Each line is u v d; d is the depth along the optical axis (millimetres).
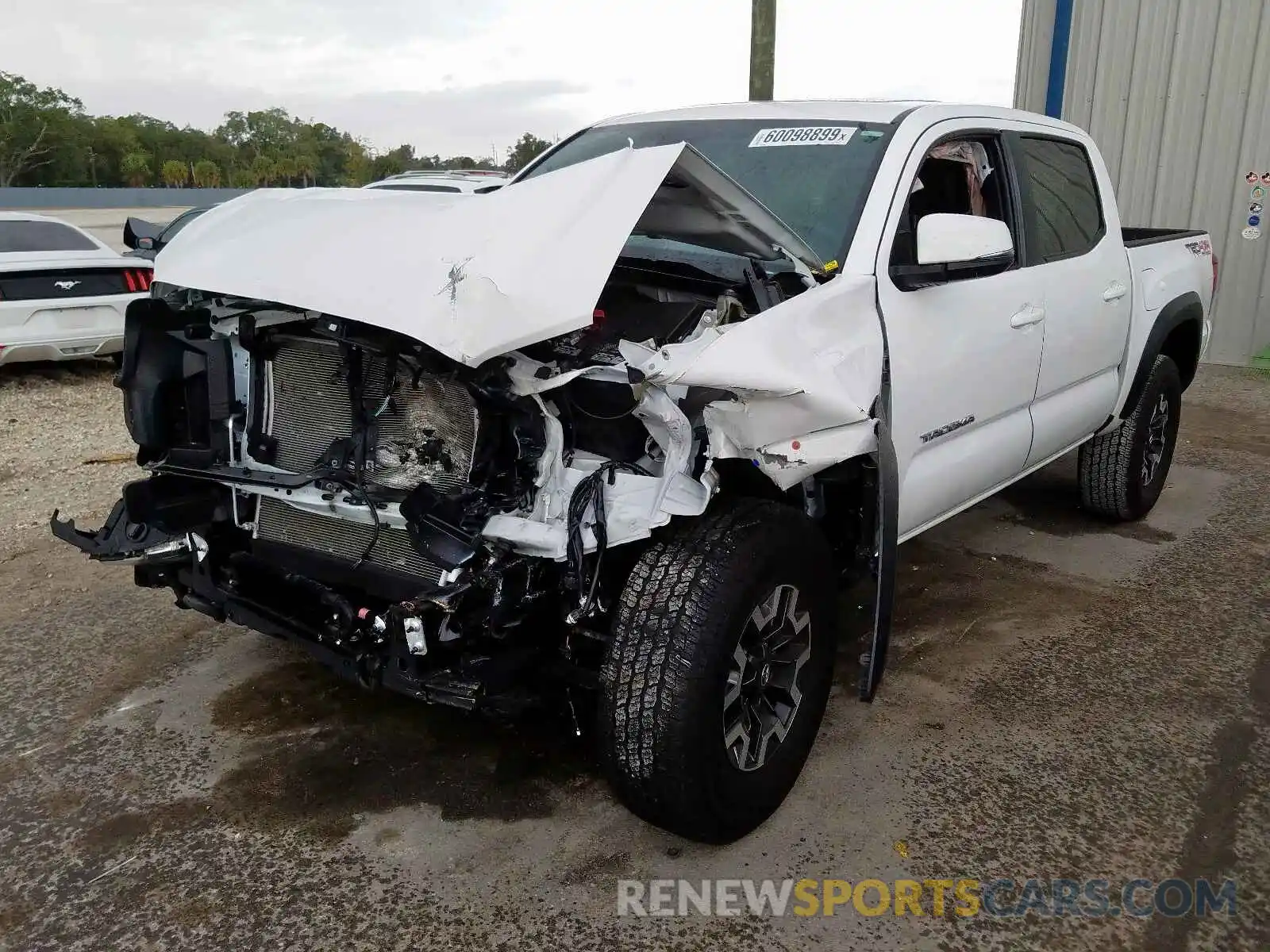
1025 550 4848
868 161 3256
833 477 2930
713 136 3664
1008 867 2592
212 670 3594
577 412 2529
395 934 2348
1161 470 5262
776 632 2693
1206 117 9031
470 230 2480
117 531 3098
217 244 2906
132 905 2439
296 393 2824
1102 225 4449
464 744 3137
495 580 2338
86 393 8039
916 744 3156
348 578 2768
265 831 2711
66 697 3396
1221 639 3873
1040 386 3900
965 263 3141
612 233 2355
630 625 2422
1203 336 5410
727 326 2426
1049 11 9703
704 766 2432
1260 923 2400
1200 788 2924
